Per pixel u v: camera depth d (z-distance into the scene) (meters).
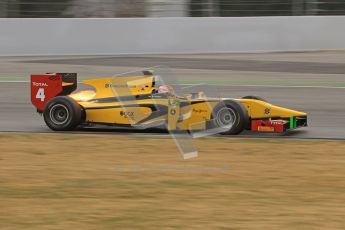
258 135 24.70
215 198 15.55
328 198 15.59
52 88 25.73
